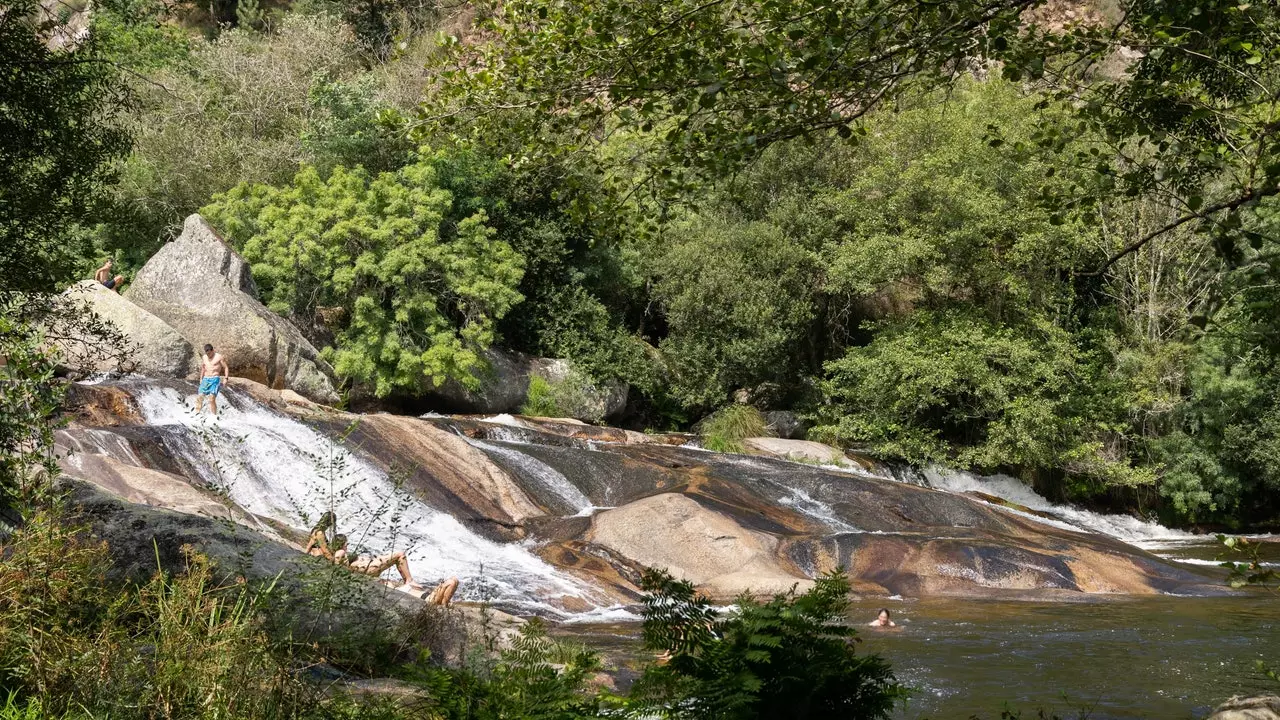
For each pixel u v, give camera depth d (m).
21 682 4.58
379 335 26.31
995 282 30.55
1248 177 7.02
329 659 6.48
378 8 42.31
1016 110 30.02
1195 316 6.77
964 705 9.17
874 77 7.65
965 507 20.59
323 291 27.61
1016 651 11.63
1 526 5.87
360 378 26.44
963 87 34.53
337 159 30.69
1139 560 17.77
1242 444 30.25
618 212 8.96
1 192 6.68
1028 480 31.42
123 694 4.50
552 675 4.65
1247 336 6.85
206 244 23.64
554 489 19.70
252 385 20.91
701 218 33.06
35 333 6.70
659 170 8.67
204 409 18.31
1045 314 30.66
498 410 28.50
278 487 16.72
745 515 18.33
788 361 33.12
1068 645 11.98
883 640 12.30
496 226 30.38
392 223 26.78
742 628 4.09
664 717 4.08
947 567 16.77
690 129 8.53
